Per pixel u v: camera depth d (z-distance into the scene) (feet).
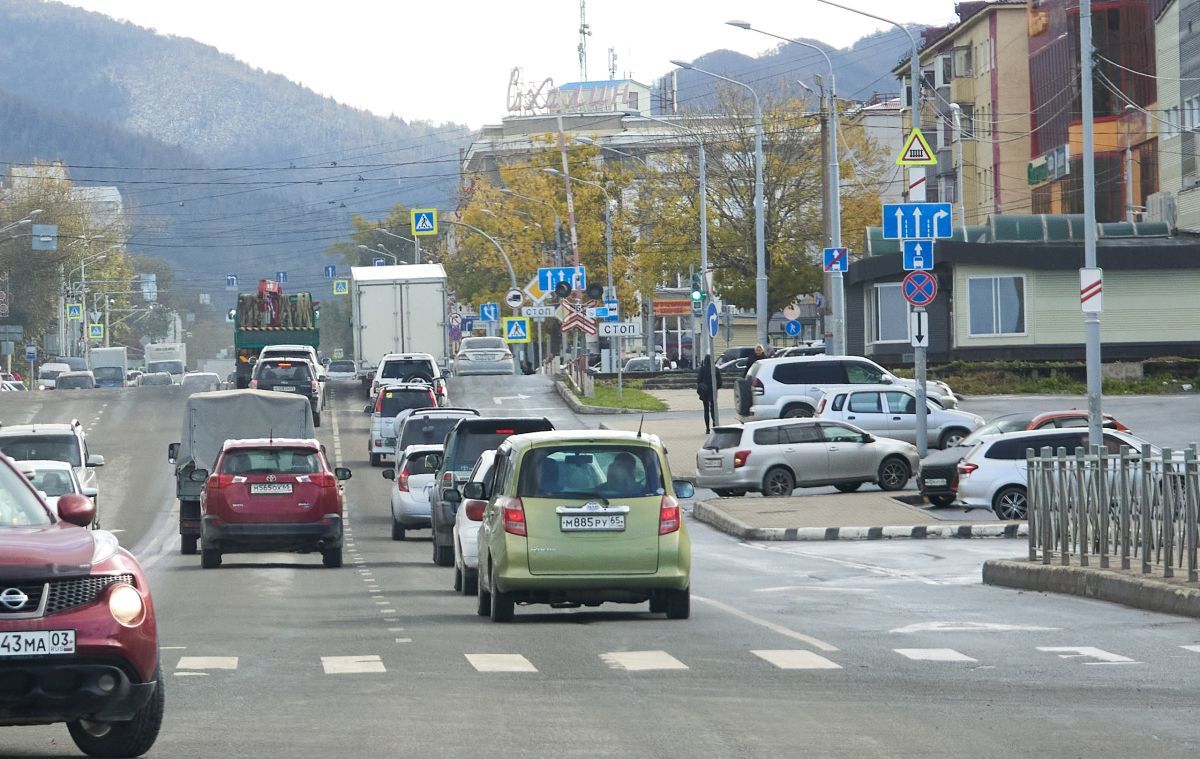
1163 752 68.08
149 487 350.23
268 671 97.66
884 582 165.99
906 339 509.35
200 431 278.87
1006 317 483.92
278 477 200.95
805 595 151.02
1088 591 142.61
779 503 270.87
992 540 225.56
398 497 252.01
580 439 128.88
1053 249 479.00
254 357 542.98
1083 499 149.48
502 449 136.36
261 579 185.68
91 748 68.90
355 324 526.16
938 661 100.32
